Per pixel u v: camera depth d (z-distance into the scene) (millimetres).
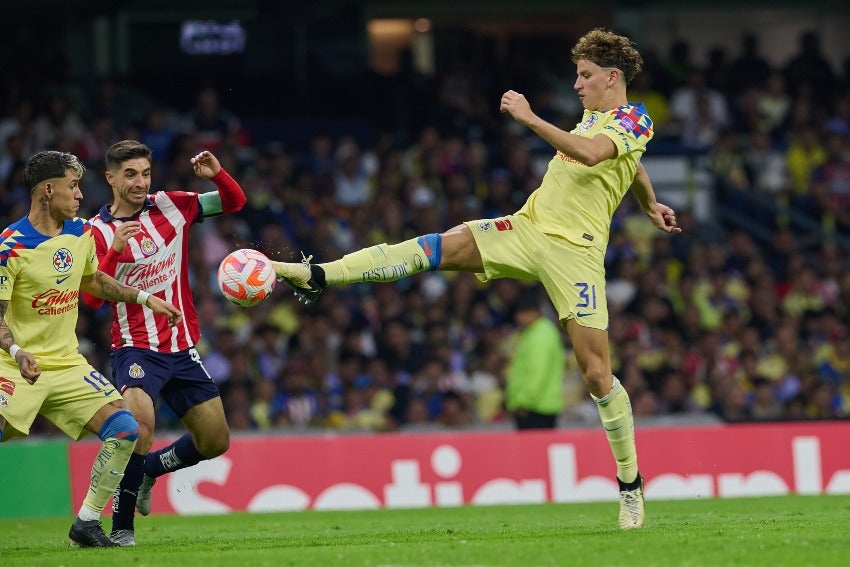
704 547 18219
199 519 32562
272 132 65750
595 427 44281
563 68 72438
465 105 65625
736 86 69250
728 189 65188
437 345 47188
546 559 17203
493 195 57625
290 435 41500
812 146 65625
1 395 20609
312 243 52750
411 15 71000
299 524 28781
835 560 16672
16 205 52594
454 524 27047
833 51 75062
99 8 64812
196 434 23469
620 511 22031
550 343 39281
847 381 50938
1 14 64938
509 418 46750
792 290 56062
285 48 68875
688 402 47281
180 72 67875
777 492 38062
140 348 22750
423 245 21875
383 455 37094
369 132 66312
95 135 57062
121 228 21703
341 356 46719
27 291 20875
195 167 23281
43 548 21609
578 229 21281
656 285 52469
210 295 49094
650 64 67312
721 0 72188
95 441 36531
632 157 21406
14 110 58281
